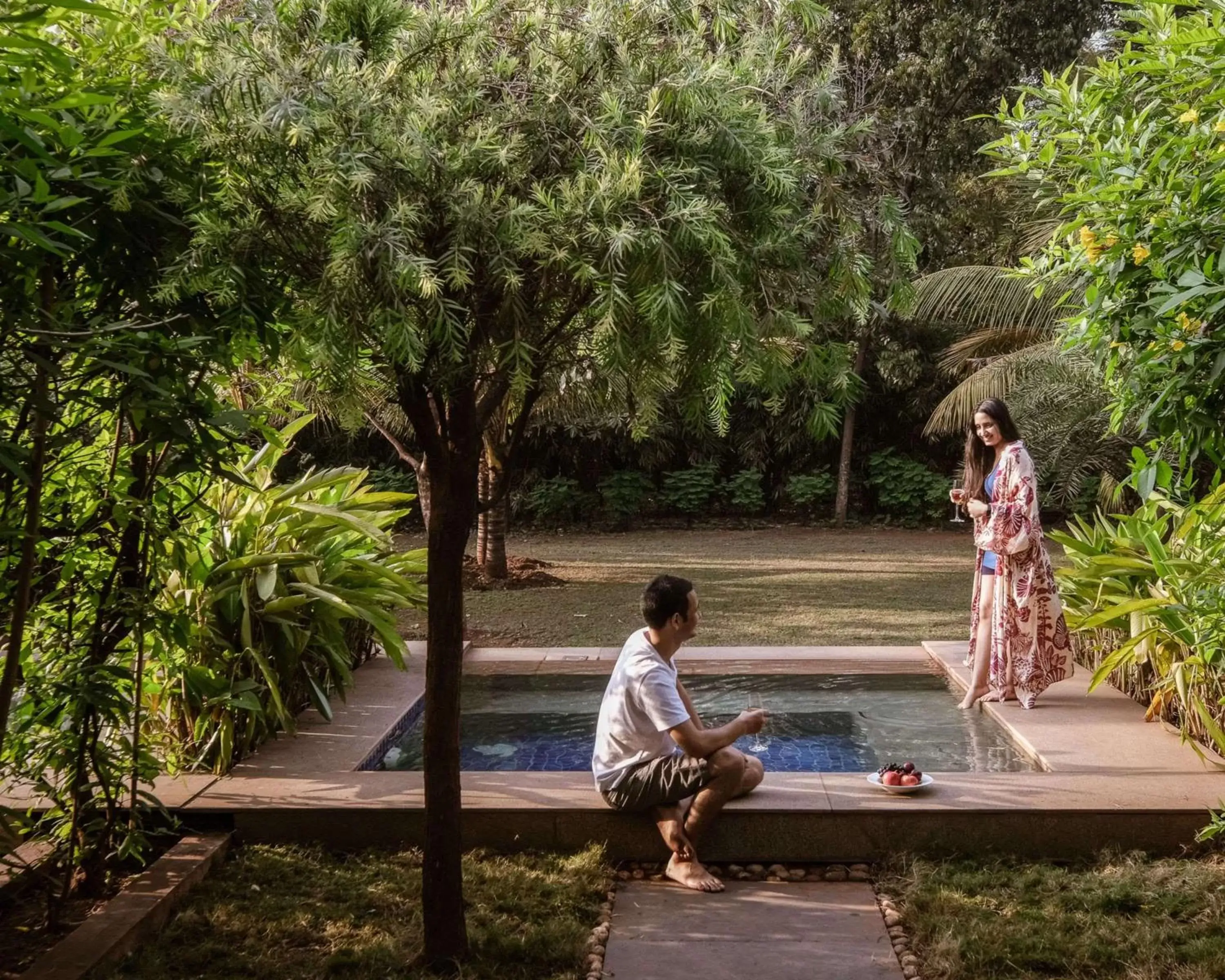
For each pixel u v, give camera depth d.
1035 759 4.28
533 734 4.98
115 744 3.74
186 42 2.56
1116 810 3.57
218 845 3.62
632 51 2.54
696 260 2.47
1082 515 14.30
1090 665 5.79
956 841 3.61
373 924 3.20
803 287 2.70
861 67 14.52
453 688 2.95
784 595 9.35
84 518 3.33
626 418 3.29
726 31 2.67
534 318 2.63
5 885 3.38
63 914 3.28
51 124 2.34
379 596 5.18
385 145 2.34
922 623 7.95
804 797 3.74
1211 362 2.64
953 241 15.18
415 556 5.73
